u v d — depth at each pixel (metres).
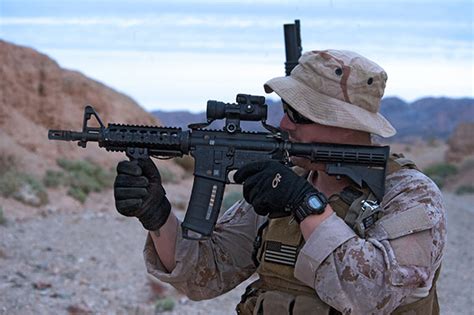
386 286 2.62
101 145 2.88
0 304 9.05
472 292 12.80
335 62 2.83
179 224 3.06
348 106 2.83
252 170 2.76
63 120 31.42
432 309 2.98
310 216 2.68
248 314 3.10
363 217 2.77
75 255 12.88
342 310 2.64
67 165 24.58
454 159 59.00
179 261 3.05
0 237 13.51
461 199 35.06
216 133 2.87
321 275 2.65
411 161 2.93
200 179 2.85
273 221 3.00
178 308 10.02
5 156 22.31
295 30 3.86
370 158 2.79
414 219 2.72
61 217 17.47
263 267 2.99
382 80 2.87
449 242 19.27
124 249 14.21
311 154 2.82
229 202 19.56
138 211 2.89
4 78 30.09
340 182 2.94
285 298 2.89
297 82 2.88
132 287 10.96
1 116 26.58
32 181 19.31
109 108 35.50
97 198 21.73
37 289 10.06
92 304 9.76
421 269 2.69
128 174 2.85
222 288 3.19
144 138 2.86
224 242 3.21
